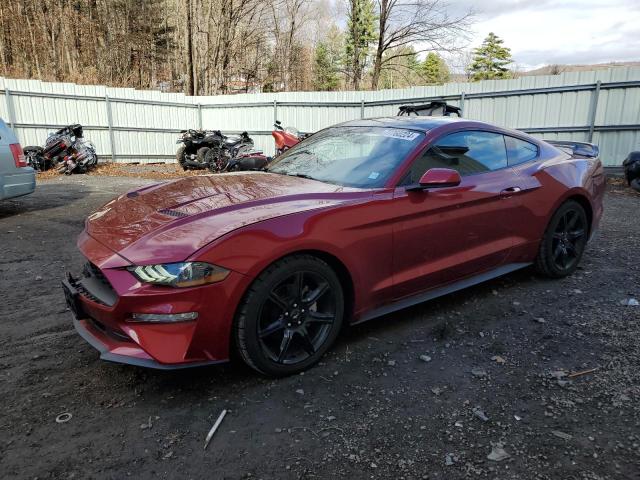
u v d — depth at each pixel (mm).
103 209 3287
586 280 4426
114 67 37531
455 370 2887
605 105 11375
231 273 2473
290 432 2318
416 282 3332
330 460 2123
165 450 2189
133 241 2580
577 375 2801
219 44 29828
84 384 2736
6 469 2053
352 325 3203
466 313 3723
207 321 2457
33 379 2777
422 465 2088
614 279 4438
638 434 2266
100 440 2256
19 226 6715
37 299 4012
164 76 45844
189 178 3762
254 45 34844
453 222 3463
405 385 2727
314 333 2945
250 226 2568
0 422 2375
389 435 2291
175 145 17875
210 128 18250
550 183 4141
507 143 4090
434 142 3502
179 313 2396
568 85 11672
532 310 3758
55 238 6062
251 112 17141
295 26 38625
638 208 7961
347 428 2346
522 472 2035
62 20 36625
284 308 2732
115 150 16422
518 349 3137
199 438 2275
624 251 5371
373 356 3064
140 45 41500
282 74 38719
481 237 3693
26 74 32156
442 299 4016
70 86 15203
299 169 3803
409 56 26844
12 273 4688
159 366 2418
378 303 3188
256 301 2586
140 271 2398
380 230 3055
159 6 43969
